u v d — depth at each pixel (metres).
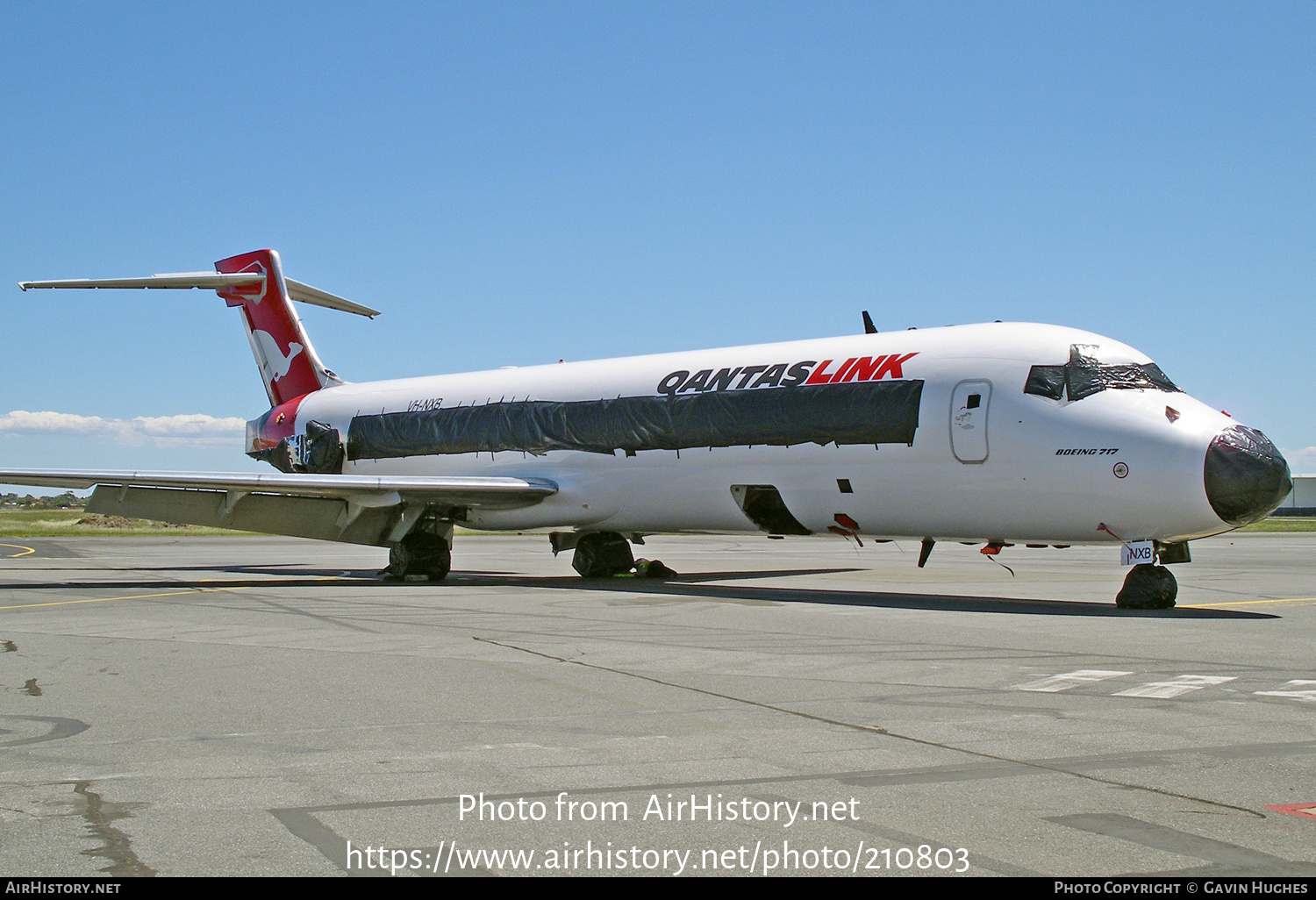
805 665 10.63
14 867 4.94
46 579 24.22
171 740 7.45
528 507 23.38
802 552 41.12
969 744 7.24
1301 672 10.15
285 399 30.08
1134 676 9.92
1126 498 15.94
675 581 23.62
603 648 11.82
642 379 22.08
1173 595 16.12
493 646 12.06
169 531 67.19
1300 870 4.87
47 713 8.38
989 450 17.14
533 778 6.43
